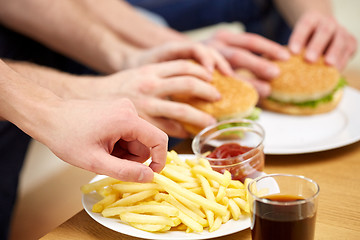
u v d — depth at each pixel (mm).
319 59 1295
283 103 1227
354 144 1072
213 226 797
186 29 2033
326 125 1160
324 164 1008
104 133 809
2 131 1367
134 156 880
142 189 826
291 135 1131
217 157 939
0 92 853
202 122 1063
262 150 905
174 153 912
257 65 1247
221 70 1190
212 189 835
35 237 1428
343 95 1289
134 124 813
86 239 835
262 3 1909
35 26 1353
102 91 1101
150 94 1078
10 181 1402
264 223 752
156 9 1991
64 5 1375
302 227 745
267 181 793
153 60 1230
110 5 1520
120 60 1312
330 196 908
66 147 820
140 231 804
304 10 1611
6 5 1338
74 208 1529
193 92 1081
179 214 802
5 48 1384
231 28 2652
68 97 1087
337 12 2590
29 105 845
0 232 1383
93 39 1361
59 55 1552
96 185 862
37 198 1616
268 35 1974
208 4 1954
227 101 1110
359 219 849
